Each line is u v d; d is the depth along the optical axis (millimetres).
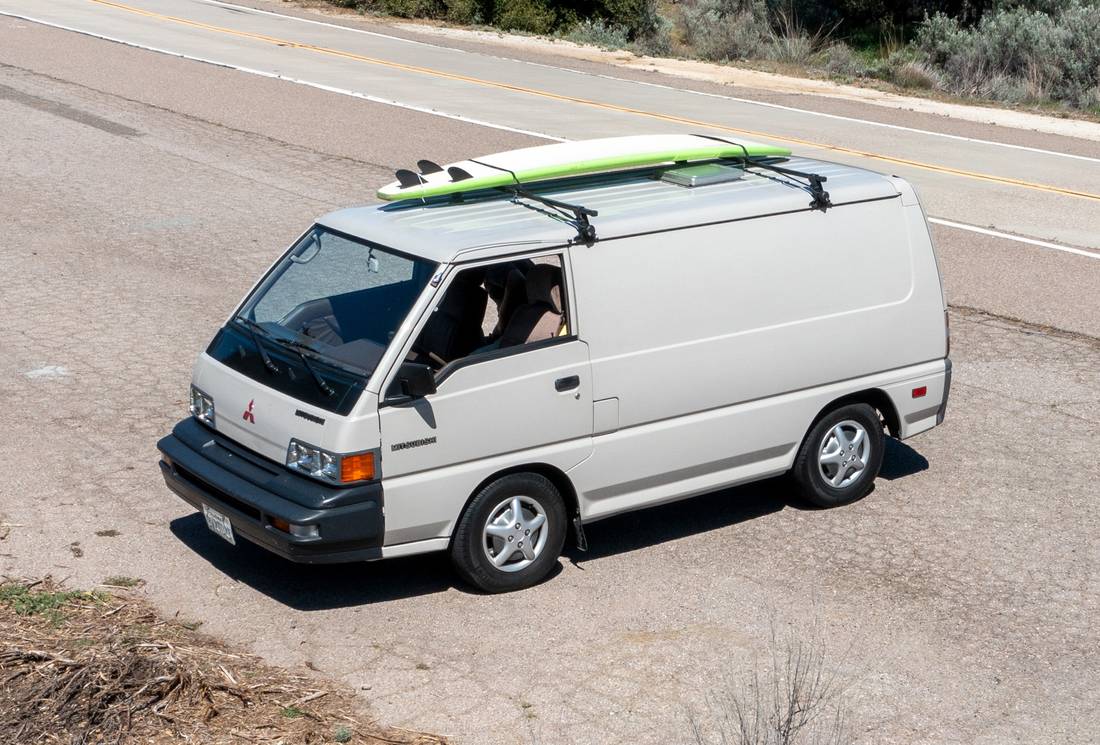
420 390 6531
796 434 8133
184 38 28953
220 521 7066
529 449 7094
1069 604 7355
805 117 24469
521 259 6996
